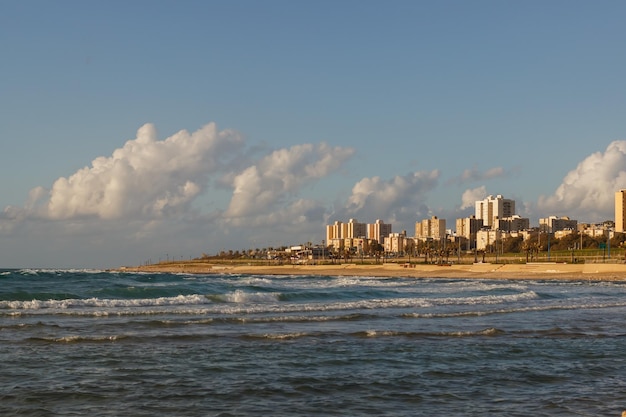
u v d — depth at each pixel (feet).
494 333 96.27
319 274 610.24
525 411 50.57
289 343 82.53
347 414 49.11
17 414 47.70
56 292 162.71
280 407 50.90
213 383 58.95
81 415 47.70
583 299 181.47
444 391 57.47
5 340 80.59
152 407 50.31
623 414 45.44
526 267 513.45
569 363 72.49
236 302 149.59
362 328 100.27
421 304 145.18
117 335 86.12
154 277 350.64
